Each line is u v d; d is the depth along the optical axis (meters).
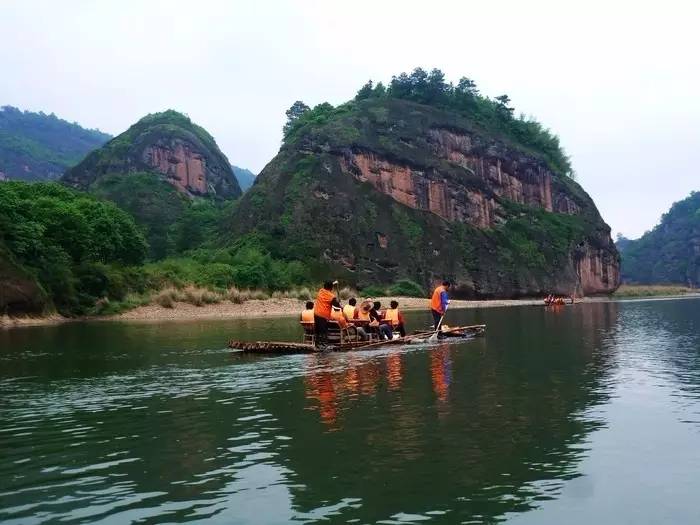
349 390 10.29
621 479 5.57
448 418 7.96
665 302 65.81
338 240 81.12
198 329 28.02
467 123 102.75
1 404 9.53
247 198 89.50
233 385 11.07
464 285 84.56
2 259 35.78
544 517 4.74
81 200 55.84
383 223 85.12
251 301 51.50
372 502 5.07
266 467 6.03
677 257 192.62
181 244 92.88
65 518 4.84
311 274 73.62
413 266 83.00
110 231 54.31
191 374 12.59
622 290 116.38
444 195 92.12
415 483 5.49
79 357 16.17
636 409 8.44
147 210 119.69
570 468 5.88
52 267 40.50
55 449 6.86
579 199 109.50
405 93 109.50
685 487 5.37
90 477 5.85
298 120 104.00
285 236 81.00
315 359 15.04
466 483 5.48
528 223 98.00
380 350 17.00
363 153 90.12
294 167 88.44
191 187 141.50
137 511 4.96
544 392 9.79
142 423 8.09
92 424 8.09
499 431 7.25
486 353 15.72
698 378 11.11
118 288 45.28
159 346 19.17
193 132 154.00
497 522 4.65
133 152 140.75
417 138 95.56
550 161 112.94
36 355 16.80
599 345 17.52
